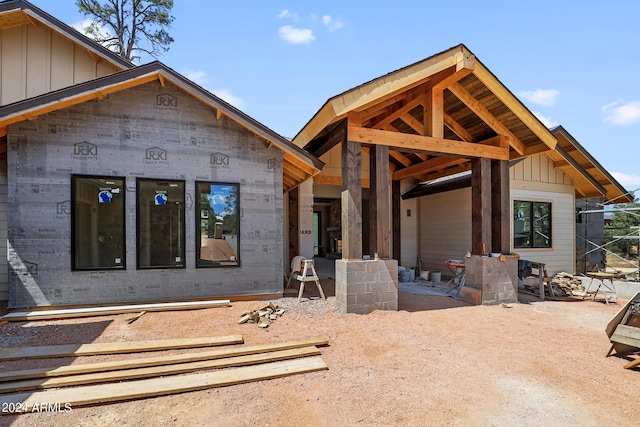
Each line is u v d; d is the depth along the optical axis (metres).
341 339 4.25
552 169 10.16
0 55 6.75
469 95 6.38
